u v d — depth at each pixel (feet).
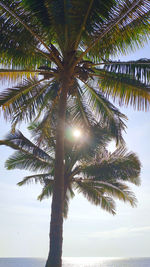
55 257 22.09
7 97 30.55
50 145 47.09
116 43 27.37
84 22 25.16
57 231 22.95
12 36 26.18
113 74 29.27
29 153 49.62
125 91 29.17
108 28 25.76
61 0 23.82
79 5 24.03
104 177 49.39
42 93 33.30
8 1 24.23
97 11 24.54
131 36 26.53
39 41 27.09
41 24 25.79
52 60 27.81
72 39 26.71
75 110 37.27
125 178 48.03
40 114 35.58
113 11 24.49
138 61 27.78
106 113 34.35
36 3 24.34
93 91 33.88
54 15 24.86
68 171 51.06
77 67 27.84
